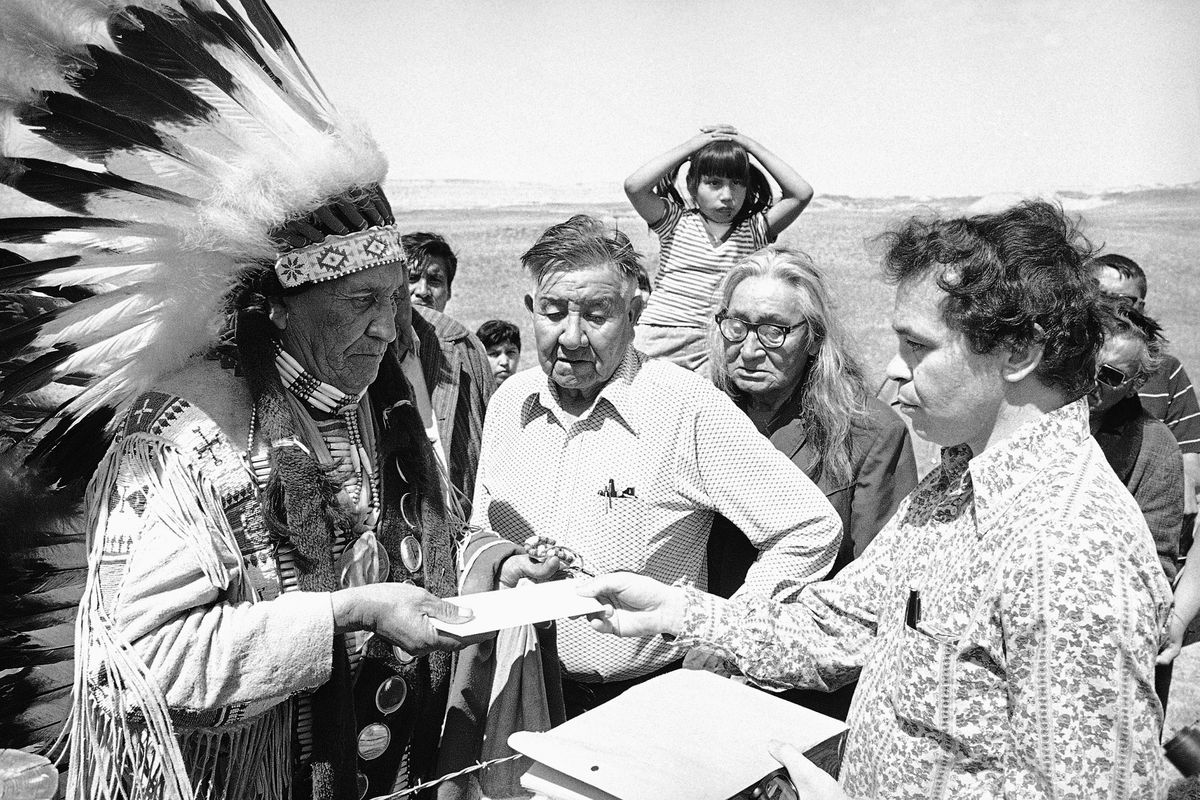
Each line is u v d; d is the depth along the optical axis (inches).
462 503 100.0
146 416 66.2
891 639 61.8
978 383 56.5
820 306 103.8
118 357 66.4
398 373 79.5
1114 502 53.3
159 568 61.6
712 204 183.3
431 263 177.0
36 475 73.7
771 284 103.7
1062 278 54.6
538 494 94.7
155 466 63.8
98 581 62.5
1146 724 50.6
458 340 123.0
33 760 64.1
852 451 103.5
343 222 68.3
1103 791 50.5
